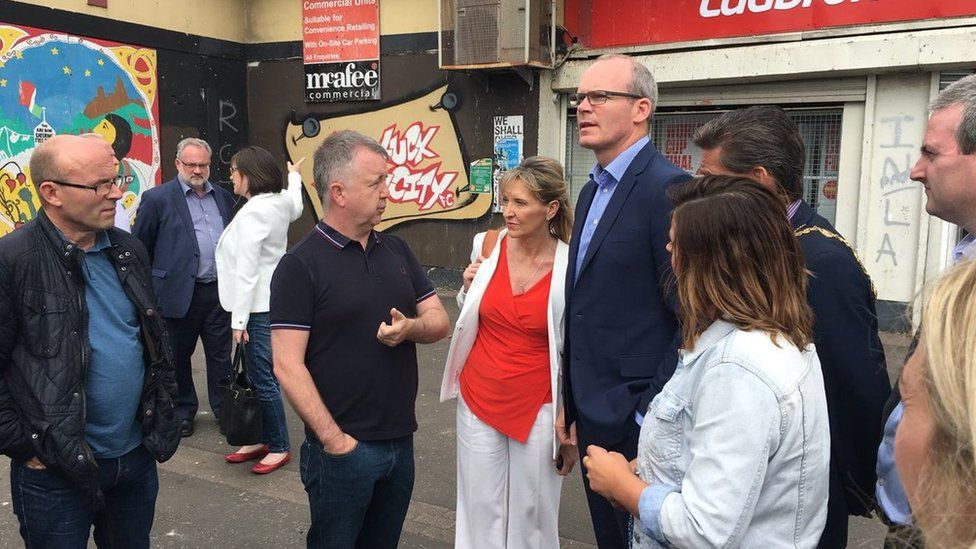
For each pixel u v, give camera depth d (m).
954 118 1.50
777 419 1.31
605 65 2.21
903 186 6.41
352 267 2.21
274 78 9.51
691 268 1.44
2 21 7.06
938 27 6.00
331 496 2.20
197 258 4.39
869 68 6.26
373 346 2.21
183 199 4.39
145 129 8.53
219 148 9.41
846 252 1.75
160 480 3.88
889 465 1.39
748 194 1.42
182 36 8.82
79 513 2.10
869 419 1.70
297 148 9.50
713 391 1.36
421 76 8.60
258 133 9.73
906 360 1.07
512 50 7.62
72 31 7.68
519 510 2.59
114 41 8.10
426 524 3.41
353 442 2.18
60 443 1.95
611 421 2.12
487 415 2.56
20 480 2.07
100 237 2.14
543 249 2.56
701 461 1.35
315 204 9.48
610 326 2.16
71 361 1.98
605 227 2.16
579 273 2.23
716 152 1.94
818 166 6.97
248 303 3.69
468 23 7.80
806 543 1.40
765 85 7.00
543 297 2.49
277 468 4.05
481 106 8.33
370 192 2.17
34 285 1.95
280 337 2.12
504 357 2.54
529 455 2.54
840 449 1.73
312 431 2.16
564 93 8.04
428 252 8.89
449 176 8.62
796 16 6.61
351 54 8.91
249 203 3.79
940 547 0.80
